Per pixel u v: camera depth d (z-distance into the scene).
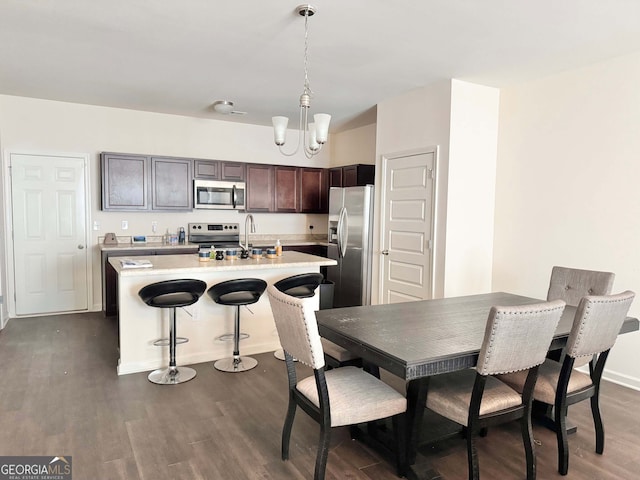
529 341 1.94
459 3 2.62
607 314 2.17
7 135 5.02
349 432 2.61
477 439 2.59
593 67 3.65
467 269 4.37
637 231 3.39
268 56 3.59
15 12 2.83
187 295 3.30
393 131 4.86
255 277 3.94
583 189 3.73
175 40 3.28
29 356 3.83
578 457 2.40
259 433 2.58
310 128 3.25
